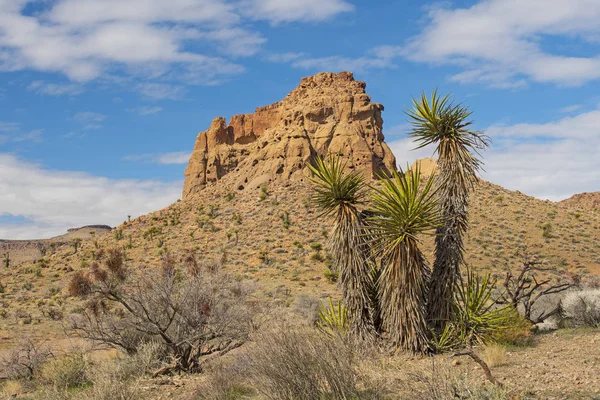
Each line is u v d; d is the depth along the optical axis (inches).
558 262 2026.3
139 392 364.2
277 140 4072.3
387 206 431.8
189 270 541.6
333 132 3971.5
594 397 247.3
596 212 3026.6
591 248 2212.1
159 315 503.8
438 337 448.8
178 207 3789.4
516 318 481.7
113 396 340.2
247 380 333.4
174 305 505.7
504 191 3147.1
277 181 3718.0
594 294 555.8
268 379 275.9
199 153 4633.4
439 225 432.1
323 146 3902.6
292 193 3412.9
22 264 3080.7
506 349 417.7
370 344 396.5
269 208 3196.4
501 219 2588.6
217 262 582.9
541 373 311.4
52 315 658.8
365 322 444.1
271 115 4753.9
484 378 307.1
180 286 529.0
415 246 433.4
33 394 464.4
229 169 4478.3
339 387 264.8
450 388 244.4
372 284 463.5
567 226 2529.5
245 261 2374.5
